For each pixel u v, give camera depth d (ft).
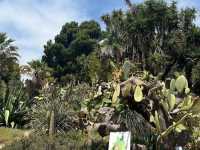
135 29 154.51
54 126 52.70
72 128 53.16
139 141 37.04
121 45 156.04
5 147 40.98
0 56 159.63
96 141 38.91
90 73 143.74
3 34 164.66
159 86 37.11
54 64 271.49
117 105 36.81
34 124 55.36
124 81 36.99
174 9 155.43
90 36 290.15
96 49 155.94
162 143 36.70
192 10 154.71
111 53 151.94
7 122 68.64
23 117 68.95
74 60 266.36
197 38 153.69
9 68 157.89
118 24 159.12
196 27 154.51
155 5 154.30
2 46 162.61
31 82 89.25
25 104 71.10
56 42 292.20
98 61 146.82
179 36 153.48
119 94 36.37
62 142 39.81
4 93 72.64
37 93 87.51
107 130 38.17
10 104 69.87
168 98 37.60
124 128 37.11
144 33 156.25
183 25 155.63
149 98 36.52
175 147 36.52
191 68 149.48
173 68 150.51
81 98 59.57
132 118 36.91
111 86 38.55
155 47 156.04
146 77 38.06
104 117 39.83
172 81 39.22
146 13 156.15
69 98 59.93
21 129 64.34
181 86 39.11
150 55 150.61
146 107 36.86
